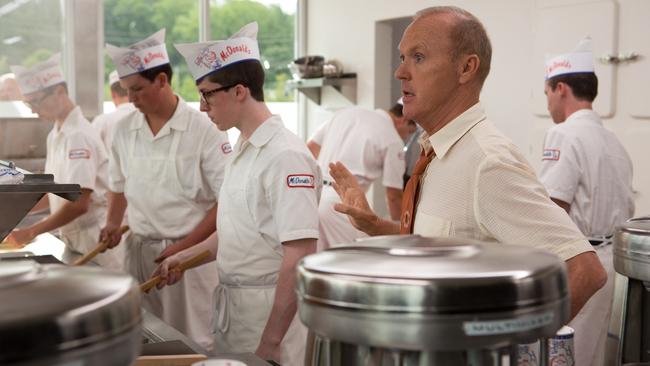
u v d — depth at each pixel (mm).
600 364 3324
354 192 1759
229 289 2484
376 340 805
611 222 3426
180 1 6582
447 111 1671
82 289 723
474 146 1618
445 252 883
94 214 4109
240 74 2371
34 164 5707
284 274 2271
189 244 3043
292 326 2543
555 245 1513
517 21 5270
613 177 3420
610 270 3297
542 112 5074
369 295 801
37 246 3371
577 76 3455
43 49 5863
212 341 3266
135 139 3246
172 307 3209
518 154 1617
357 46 6691
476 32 1652
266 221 2375
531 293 811
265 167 2332
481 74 1673
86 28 6000
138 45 3033
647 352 1592
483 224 1576
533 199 1545
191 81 6715
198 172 3131
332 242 4812
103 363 696
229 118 2404
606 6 4637
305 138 7359
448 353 824
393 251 890
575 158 3352
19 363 638
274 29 7109
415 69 1671
